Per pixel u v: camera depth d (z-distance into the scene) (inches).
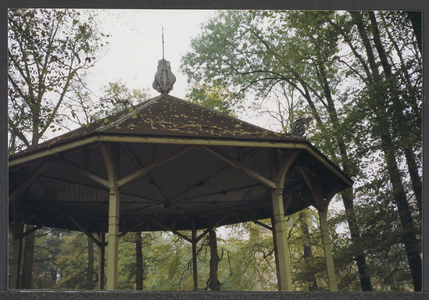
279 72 627.5
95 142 345.7
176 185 596.4
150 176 557.3
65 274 700.7
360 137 574.9
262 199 630.5
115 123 370.3
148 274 866.8
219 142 368.5
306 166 467.8
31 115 442.9
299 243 731.4
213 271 681.6
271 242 773.3
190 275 842.8
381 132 556.4
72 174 506.0
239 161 396.2
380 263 576.1
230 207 675.4
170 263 824.3
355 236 592.1
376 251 554.9
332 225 615.8
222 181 584.4
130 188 591.2
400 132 538.6
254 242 788.0
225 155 388.5
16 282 471.5
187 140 358.9
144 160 504.1
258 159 506.6
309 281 642.2
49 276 686.5
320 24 603.2
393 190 560.4
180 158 504.1
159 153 485.4
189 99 612.7
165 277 861.2
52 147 355.3
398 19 524.4
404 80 530.6
